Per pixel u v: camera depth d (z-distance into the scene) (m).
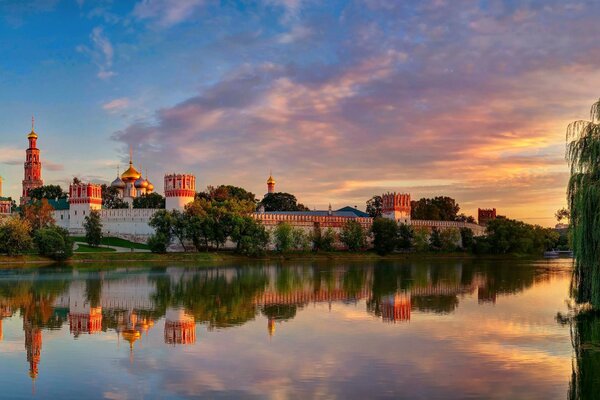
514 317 60.62
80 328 54.62
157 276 113.31
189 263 160.38
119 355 43.56
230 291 85.56
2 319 59.88
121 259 163.62
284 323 57.00
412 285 95.81
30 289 87.88
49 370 39.56
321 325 55.75
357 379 37.38
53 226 168.75
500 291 86.88
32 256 153.75
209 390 35.28
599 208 46.34
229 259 177.88
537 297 78.69
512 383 36.59
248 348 45.69
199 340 48.78
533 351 44.69
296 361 41.66
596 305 47.19
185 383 36.62
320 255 197.00
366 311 65.12
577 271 50.91
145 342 48.03
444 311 65.06
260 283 98.81
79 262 154.50
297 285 95.25
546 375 38.28
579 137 48.94
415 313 63.53
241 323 57.06
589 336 50.34
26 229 155.00
